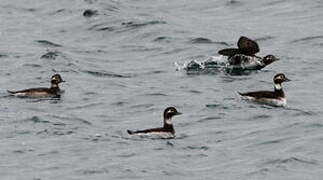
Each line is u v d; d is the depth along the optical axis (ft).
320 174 81.00
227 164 83.71
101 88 116.37
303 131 93.61
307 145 88.89
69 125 97.25
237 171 81.71
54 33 155.94
